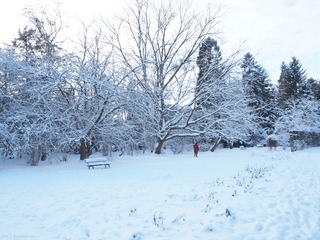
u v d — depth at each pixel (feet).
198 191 27.76
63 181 36.29
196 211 20.63
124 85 63.77
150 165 54.60
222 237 15.61
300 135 100.78
